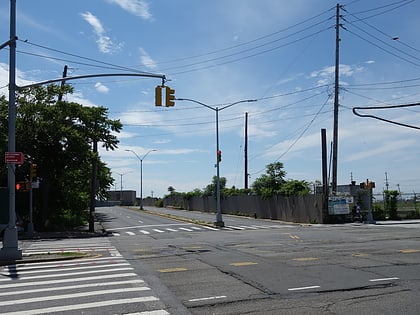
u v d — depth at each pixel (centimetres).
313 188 4431
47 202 3531
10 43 1681
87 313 784
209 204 6962
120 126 3712
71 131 3384
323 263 1317
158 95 2162
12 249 1573
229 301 854
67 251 1880
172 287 1002
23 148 3325
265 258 1467
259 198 5188
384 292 909
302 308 790
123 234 3055
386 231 2711
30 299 910
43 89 3528
